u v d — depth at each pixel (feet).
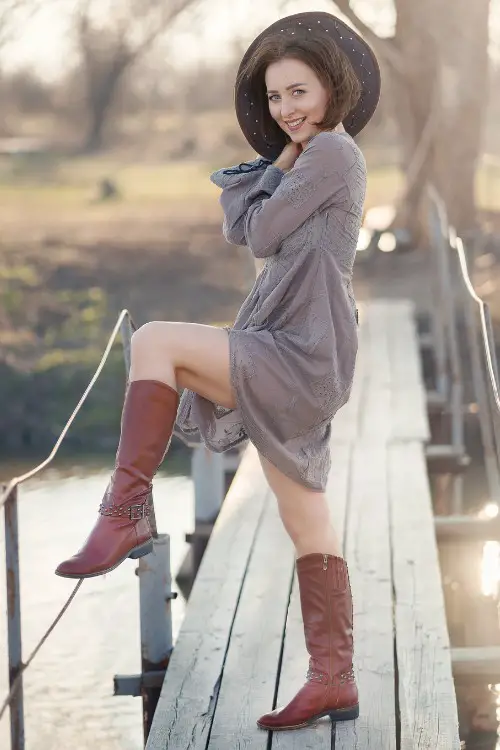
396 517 30.96
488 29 92.02
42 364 67.21
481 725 28.02
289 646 22.77
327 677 18.88
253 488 34.04
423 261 93.04
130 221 121.08
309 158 16.83
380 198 139.13
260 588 25.93
